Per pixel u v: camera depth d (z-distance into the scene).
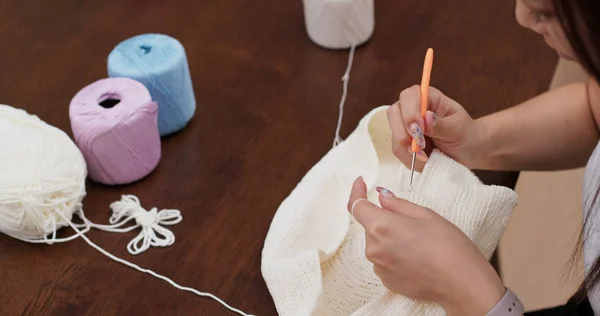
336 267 0.62
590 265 0.67
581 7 0.43
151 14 1.00
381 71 0.89
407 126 0.66
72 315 0.63
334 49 0.93
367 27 0.92
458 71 0.89
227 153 0.79
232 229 0.70
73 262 0.68
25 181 0.65
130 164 0.74
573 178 1.07
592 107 0.74
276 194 0.74
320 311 0.58
